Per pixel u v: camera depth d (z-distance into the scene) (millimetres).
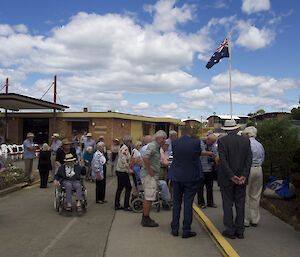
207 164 6605
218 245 4457
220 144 4848
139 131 31391
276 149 7973
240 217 4688
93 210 6781
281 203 6727
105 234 5055
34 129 28688
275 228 5219
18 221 5848
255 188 5289
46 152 9477
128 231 5199
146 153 5234
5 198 8016
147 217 5508
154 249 4348
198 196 6684
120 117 27266
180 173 4781
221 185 4801
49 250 4328
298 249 4227
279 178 8203
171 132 8016
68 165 6695
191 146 4777
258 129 8516
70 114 27297
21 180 10281
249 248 4238
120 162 6684
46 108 24578
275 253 4062
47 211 6648
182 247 4430
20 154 18094
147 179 5441
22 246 4492
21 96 19000
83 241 4707
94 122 26828
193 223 5699
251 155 4758
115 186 10070
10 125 28516
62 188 6508
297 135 8203
